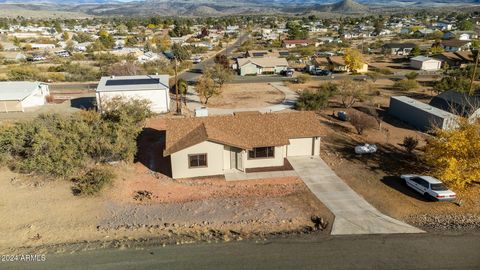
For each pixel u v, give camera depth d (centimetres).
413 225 2253
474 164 2561
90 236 2136
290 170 3027
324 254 1948
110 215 2361
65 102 5438
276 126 3178
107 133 3075
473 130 2691
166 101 4897
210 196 2612
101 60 9738
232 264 1866
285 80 7600
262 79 7794
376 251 1975
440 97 4562
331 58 9262
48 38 15950
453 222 2292
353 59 8475
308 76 7606
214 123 3091
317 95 5081
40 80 7194
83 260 1906
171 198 2581
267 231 2188
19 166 2917
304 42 14162
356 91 5159
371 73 7831
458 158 2603
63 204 2486
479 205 2503
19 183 2764
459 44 11869
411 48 11875
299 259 1906
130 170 3008
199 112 4347
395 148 3528
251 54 10556
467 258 1914
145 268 1836
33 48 13050
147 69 7944
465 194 2638
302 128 3253
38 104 5234
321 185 2780
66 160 2795
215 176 2912
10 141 3056
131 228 2214
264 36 17925
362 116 4062
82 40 15162
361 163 3178
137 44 14462
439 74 8294
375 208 2453
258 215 2366
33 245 2048
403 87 6425
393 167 3100
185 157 2838
